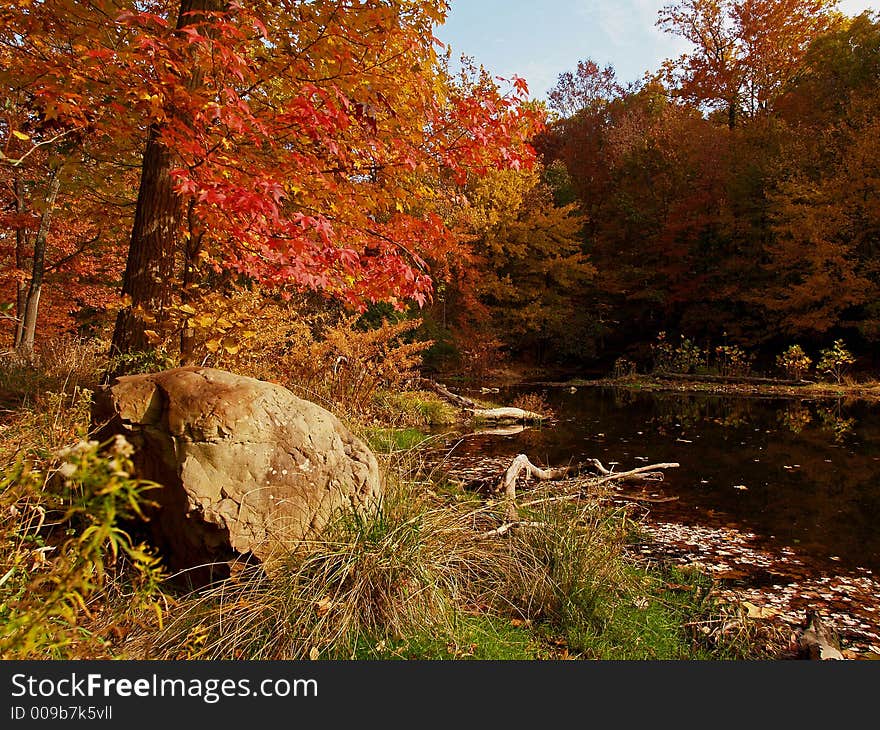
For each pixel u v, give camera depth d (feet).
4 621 4.56
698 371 57.98
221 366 15.29
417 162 14.46
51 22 12.89
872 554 12.60
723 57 77.30
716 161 66.28
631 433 28.53
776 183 58.95
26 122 14.15
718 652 8.34
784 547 12.98
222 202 10.65
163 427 8.28
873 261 52.34
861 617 9.69
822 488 18.11
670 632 8.79
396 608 7.80
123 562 8.35
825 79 64.54
